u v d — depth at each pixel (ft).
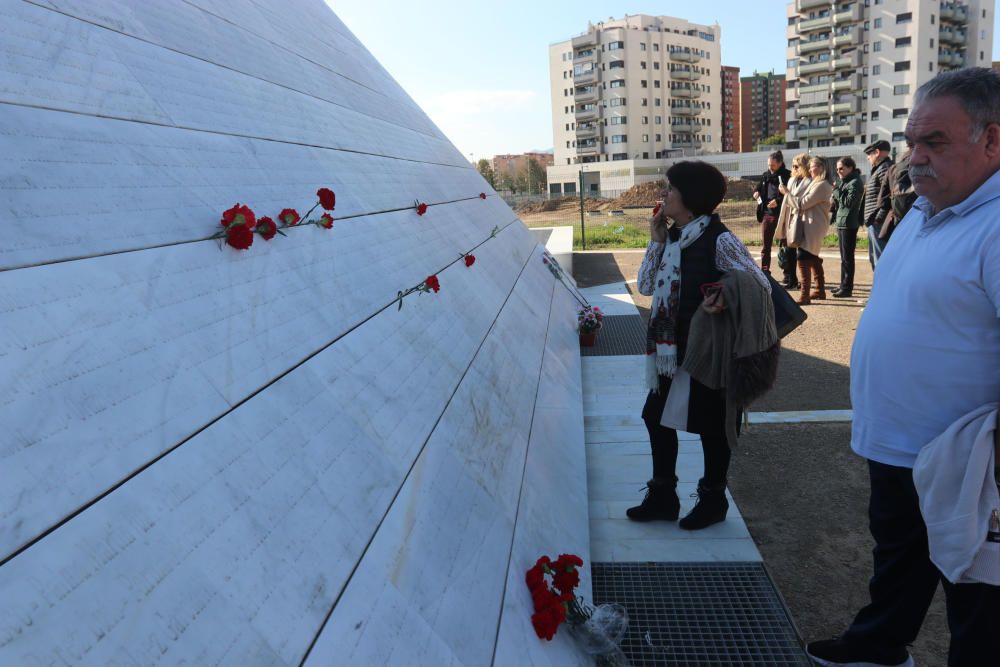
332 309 6.49
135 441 3.50
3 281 3.43
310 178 8.19
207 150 6.26
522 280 17.81
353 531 4.55
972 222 5.65
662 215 9.88
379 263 8.45
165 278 4.54
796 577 9.25
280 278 5.97
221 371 4.45
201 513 3.56
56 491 2.98
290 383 5.07
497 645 5.23
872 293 6.86
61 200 4.16
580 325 20.94
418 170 14.90
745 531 10.19
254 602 3.46
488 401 8.86
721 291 8.71
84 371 3.50
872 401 6.57
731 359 8.75
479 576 5.68
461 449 7.08
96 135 4.91
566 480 9.86
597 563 9.45
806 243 25.59
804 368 18.93
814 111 213.05
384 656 4.00
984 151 5.49
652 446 10.32
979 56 204.03
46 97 4.73
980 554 5.57
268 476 4.19
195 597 3.19
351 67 16.47
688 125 262.67
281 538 3.93
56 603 2.67
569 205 141.28
